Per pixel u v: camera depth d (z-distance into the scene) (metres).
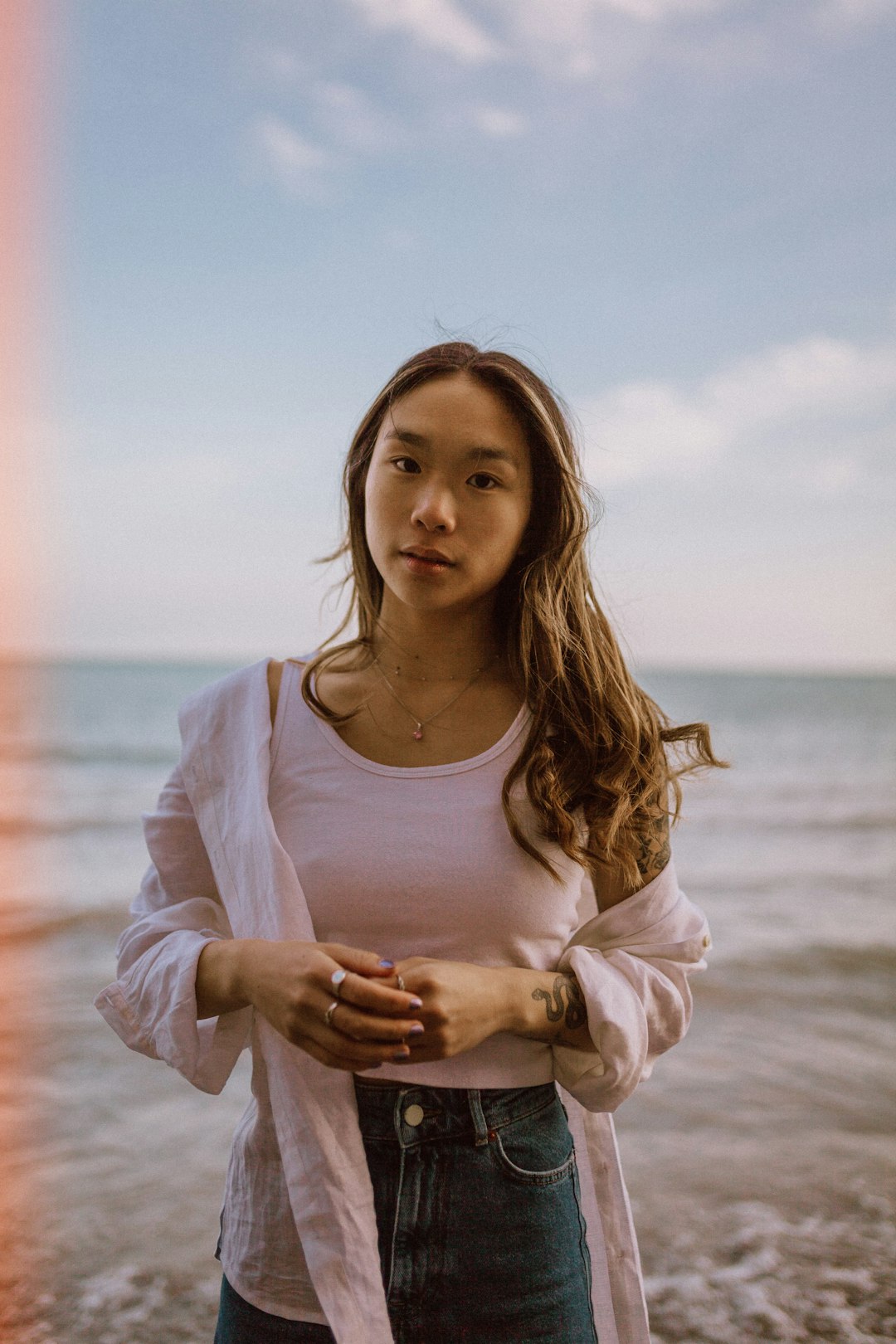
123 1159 4.04
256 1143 1.28
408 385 1.29
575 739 1.36
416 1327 1.15
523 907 1.24
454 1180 1.18
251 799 1.31
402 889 1.22
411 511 1.25
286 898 1.23
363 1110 1.21
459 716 1.36
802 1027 6.18
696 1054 5.58
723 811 19.38
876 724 41.06
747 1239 3.29
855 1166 3.96
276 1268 1.22
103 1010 1.34
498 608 1.44
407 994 1.03
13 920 9.20
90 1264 3.15
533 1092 1.26
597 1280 1.39
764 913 10.25
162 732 33.31
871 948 8.49
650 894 1.37
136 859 13.38
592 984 1.22
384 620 1.41
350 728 1.36
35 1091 4.83
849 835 16.56
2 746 28.45
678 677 84.62
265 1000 1.11
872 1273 3.06
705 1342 2.66
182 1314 2.87
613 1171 1.44
